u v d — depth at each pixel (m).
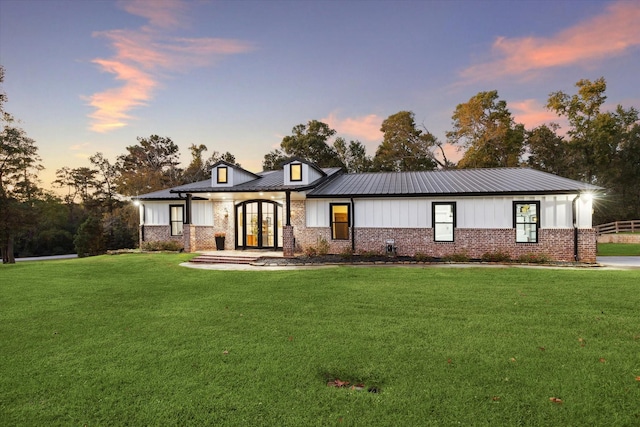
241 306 7.79
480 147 34.97
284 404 3.78
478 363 4.66
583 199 13.97
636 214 38.62
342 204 16.62
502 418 3.46
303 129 43.38
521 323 6.27
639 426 3.31
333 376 4.40
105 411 3.74
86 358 5.07
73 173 51.50
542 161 39.84
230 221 19.22
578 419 3.43
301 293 8.91
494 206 14.75
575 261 13.83
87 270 13.44
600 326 6.03
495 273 11.23
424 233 15.47
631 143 38.97
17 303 8.36
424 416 3.51
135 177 44.56
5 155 29.08
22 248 40.44
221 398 3.92
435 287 9.30
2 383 4.37
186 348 5.38
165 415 3.62
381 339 5.59
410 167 41.12
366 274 11.40
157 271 13.11
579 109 36.03
